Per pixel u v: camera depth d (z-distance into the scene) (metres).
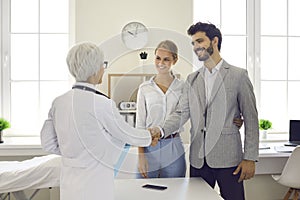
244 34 3.99
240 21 4.00
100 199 1.65
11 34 3.82
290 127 3.60
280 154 3.19
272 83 4.02
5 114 3.81
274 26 4.03
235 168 2.13
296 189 3.33
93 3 3.65
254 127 2.14
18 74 3.84
